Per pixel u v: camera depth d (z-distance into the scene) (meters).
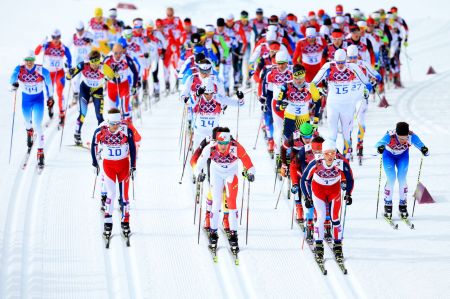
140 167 42.84
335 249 30.33
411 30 114.44
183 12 118.50
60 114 52.03
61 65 53.84
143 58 58.50
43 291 27.67
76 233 33.06
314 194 30.00
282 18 63.09
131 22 105.06
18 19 104.69
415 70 82.19
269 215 35.69
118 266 29.92
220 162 30.47
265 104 43.09
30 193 37.97
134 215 35.41
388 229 33.75
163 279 28.81
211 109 37.00
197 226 34.25
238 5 129.12
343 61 39.28
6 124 52.22
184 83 42.00
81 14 110.31
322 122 52.97
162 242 32.34
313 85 38.88
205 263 30.34
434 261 30.27
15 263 29.84
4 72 72.94
